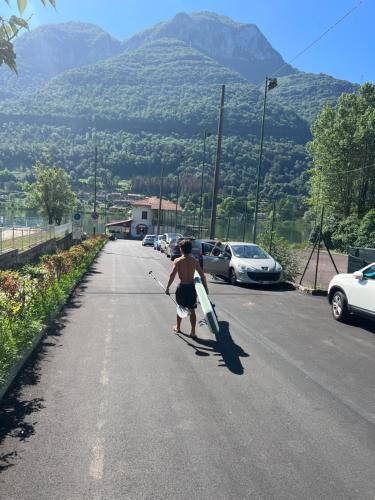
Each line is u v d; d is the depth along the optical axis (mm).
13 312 6820
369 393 5457
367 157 47438
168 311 10406
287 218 50250
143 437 4156
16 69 2625
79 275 15727
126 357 6645
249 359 6699
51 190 54594
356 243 38406
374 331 8883
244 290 14062
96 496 3246
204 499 3240
